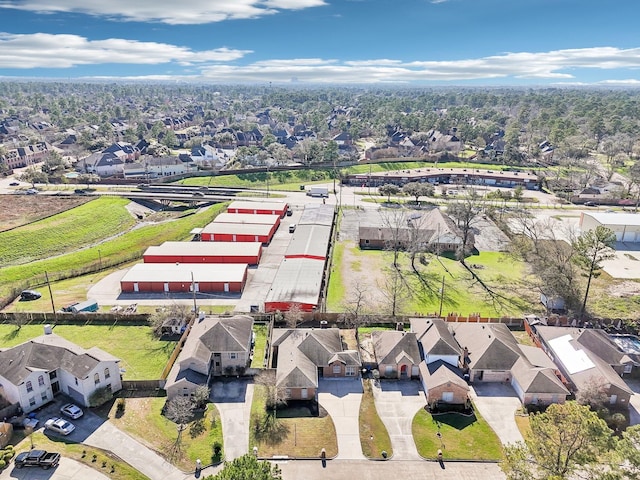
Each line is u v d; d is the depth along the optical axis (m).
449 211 114.69
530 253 95.12
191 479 44.25
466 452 48.28
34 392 52.81
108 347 65.81
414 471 45.94
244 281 86.75
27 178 163.62
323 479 44.72
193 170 186.12
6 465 44.50
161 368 61.16
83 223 123.00
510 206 139.50
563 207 141.00
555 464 38.16
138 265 89.25
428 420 52.78
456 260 100.06
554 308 78.38
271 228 110.88
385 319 72.00
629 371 61.34
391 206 138.62
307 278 83.31
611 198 147.50
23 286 85.50
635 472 35.62
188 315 72.44
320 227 111.88
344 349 65.38
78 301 79.94
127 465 45.59
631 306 78.75
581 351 60.91
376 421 52.47
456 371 58.22
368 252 103.69
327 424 51.84
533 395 54.91
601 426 38.00
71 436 49.12
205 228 110.00
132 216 134.75
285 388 54.69
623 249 106.00
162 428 50.69
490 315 76.31
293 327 69.69
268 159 199.88
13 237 110.25
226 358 59.50
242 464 35.22
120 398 55.09
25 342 61.31
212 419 52.12
